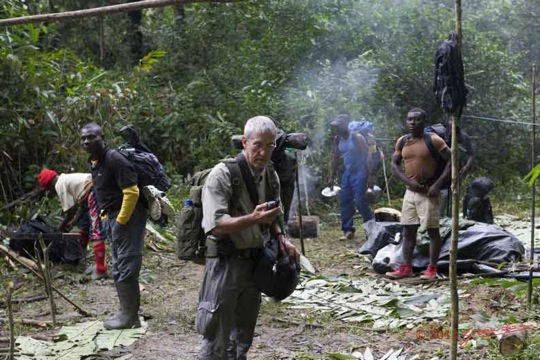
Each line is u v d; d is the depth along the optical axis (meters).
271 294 4.16
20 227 8.18
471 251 7.75
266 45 14.37
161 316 6.29
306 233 10.17
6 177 9.86
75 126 9.98
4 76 9.67
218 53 14.64
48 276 6.04
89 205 7.64
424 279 7.38
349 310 6.36
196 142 12.42
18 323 6.12
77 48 15.48
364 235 10.34
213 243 4.06
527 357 4.92
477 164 14.48
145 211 5.79
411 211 7.45
